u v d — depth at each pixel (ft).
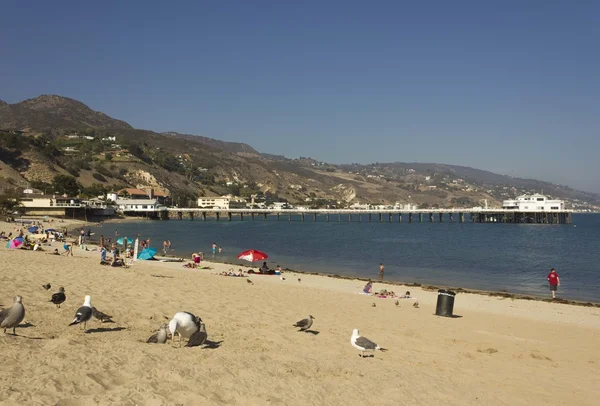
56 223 364.79
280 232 385.70
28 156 588.91
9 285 59.36
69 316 45.65
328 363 39.58
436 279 145.48
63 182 515.50
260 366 35.06
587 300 112.78
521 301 102.63
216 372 31.71
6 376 25.67
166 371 30.22
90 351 32.65
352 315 69.21
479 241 310.65
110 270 95.55
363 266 175.32
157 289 73.67
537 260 201.46
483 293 114.93
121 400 24.82
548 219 585.22
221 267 147.43
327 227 481.46
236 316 58.49
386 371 39.24
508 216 597.11
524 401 36.60
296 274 139.64
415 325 65.77
